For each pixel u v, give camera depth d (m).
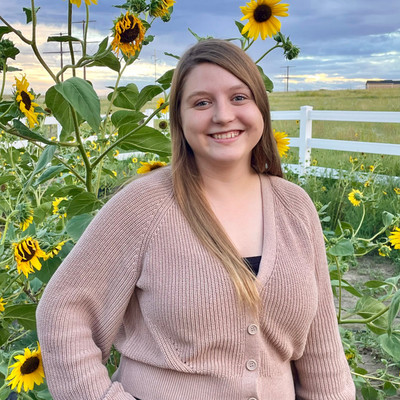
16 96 1.72
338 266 2.28
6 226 1.90
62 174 3.03
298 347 1.47
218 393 1.34
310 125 7.80
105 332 1.42
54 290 1.38
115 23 1.74
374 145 7.08
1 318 1.82
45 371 1.38
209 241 1.35
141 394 1.38
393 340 1.99
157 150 2.01
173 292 1.32
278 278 1.37
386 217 2.56
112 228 1.38
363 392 2.45
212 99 1.41
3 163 3.66
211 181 1.48
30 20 1.73
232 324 1.32
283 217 1.49
